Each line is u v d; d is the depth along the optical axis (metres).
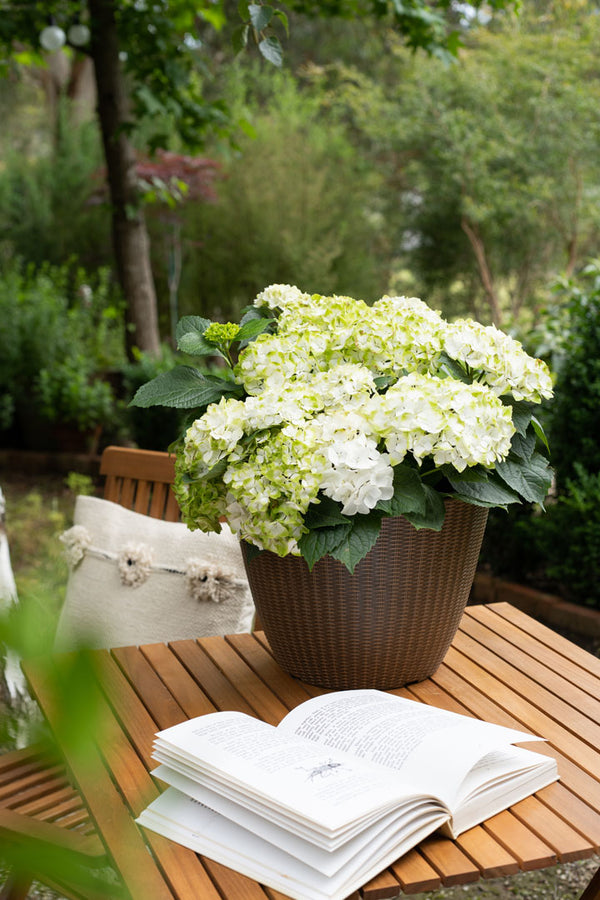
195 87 5.68
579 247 9.88
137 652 1.60
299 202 9.17
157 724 1.32
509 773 1.09
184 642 1.65
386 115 10.07
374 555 1.29
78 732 0.25
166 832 1.02
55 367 6.54
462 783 1.04
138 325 5.89
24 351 6.57
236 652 1.60
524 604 3.67
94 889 0.38
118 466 2.31
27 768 1.54
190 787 1.03
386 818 0.94
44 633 0.26
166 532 2.11
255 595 1.43
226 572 1.98
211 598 1.98
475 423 1.21
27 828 1.27
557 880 2.11
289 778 0.97
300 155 9.40
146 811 1.06
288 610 1.37
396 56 11.27
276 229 9.05
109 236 9.44
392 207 10.51
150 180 7.73
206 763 1.00
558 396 3.62
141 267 5.84
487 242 9.70
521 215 9.00
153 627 2.01
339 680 1.41
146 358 5.59
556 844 1.00
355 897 0.95
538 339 4.16
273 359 1.34
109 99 5.47
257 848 0.96
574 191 8.99
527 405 1.39
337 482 1.20
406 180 10.35
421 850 0.99
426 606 1.35
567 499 3.46
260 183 9.16
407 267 10.61
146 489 2.29
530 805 1.09
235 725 1.13
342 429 1.21
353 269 9.44
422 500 1.22
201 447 1.27
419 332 1.35
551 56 8.95
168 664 1.55
